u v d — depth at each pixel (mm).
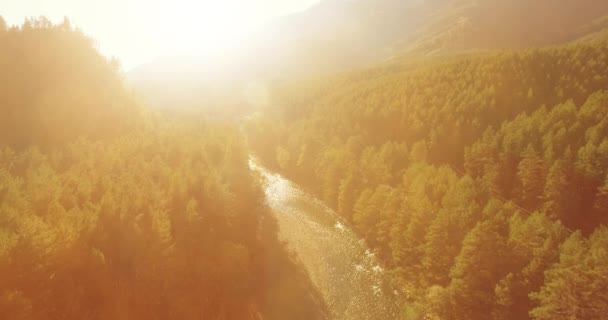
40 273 33188
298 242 67250
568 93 79562
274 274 56969
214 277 47844
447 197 54000
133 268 41938
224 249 50781
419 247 51688
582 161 54250
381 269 57625
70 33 96562
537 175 58312
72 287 34875
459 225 47875
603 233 37531
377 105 102938
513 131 69938
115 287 38906
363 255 62031
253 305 49844
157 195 50031
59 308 33688
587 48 93125
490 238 41094
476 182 58531
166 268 42750
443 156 79438
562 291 32594
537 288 36875
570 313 32031
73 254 37062
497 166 65188
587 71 83938
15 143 69312
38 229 34875
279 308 50562
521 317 36719
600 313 30828
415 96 98750
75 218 40750
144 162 60594
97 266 38031
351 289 54406
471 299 41094
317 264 60656
